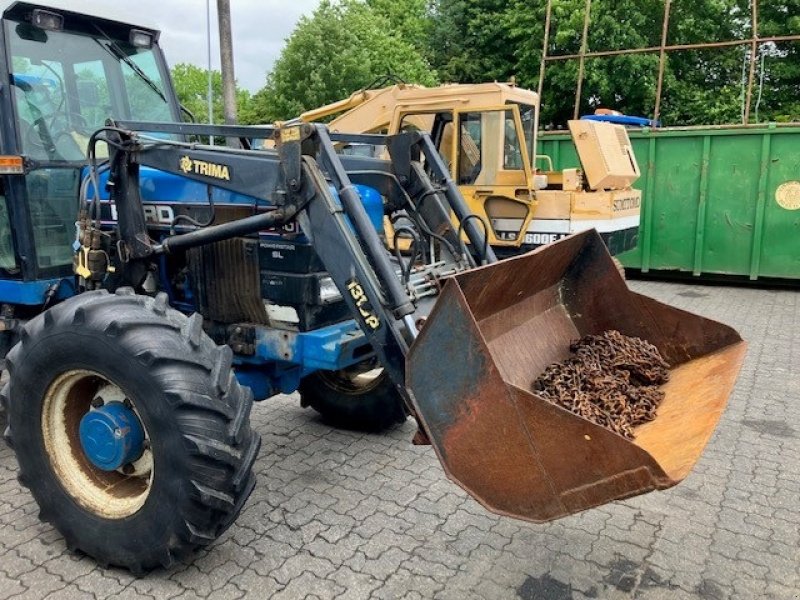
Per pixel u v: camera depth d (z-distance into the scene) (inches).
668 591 113.9
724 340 124.3
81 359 111.8
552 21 812.0
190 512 107.1
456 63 1027.9
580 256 137.3
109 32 177.9
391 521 133.7
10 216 158.4
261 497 142.8
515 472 94.3
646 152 394.0
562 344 135.2
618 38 759.1
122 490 118.7
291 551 123.2
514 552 124.0
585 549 125.4
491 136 315.0
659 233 400.2
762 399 206.5
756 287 392.8
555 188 352.5
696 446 93.3
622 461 86.9
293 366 146.6
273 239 135.3
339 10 1049.5
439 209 149.4
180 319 115.5
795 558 123.3
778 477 154.9
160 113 188.2
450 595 111.7
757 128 365.1
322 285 136.1
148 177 148.3
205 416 106.9
